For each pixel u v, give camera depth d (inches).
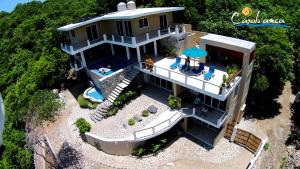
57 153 889.5
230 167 831.1
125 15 1001.5
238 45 848.3
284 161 856.9
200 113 895.7
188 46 1189.1
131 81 1059.3
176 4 1366.9
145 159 869.2
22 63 1791.3
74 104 1134.4
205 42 950.4
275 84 1122.0
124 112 999.6
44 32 1898.4
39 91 1196.5
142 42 1057.5
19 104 1305.4
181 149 908.0
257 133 1010.1
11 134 1181.1
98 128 929.5
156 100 1040.2
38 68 1358.3
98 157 877.8
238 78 865.5
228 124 956.0
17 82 1633.9
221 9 1411.2
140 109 1002.1
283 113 1127.0
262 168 834.2
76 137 953.5
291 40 1476.4
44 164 895.7
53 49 1368.1
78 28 1142.3
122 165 845.2
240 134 901.2
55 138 967.0
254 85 1047.6
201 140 938.7
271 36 1178.0
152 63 1003.3
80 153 876.0
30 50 1889.8
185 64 978.7
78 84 1312.7
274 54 1035.3
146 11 1098.7
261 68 1047.6
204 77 873.5
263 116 1111.0
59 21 1812.3
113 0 1727.4
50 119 1064.2
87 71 1234.6
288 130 1019.3
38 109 1070.4
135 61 1171.9
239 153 884.0
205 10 1417.3
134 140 842.2
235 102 944.9
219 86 763.4
